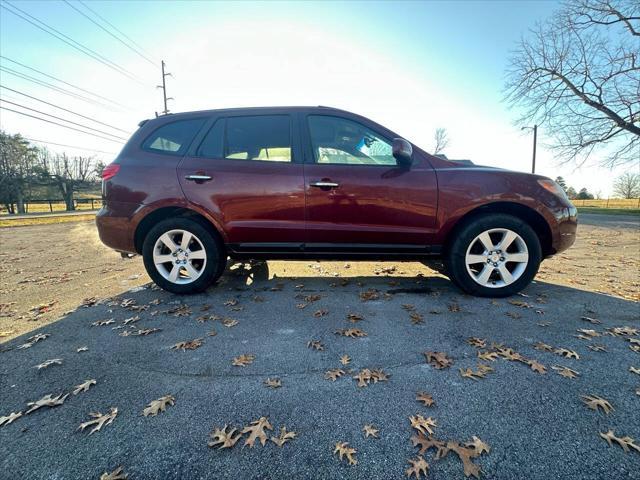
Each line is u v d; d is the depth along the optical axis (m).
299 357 1.99
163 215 3.11
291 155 2.98
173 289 3.14
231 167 2.96
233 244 3.02
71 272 4.35
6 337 2.33
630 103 14.53
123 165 3.02
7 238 8.91
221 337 2.27
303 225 2.93
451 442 1.31
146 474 1.20
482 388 1.65
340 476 1.18
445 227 2.90
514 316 2.55
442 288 3.29
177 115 3.13
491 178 2.87
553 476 1.16
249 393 1.65
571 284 3.41
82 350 2.12
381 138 2.98
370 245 2.95
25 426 1.45
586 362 1.88
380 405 1.54
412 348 2.07
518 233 2.88
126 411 1.53
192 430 1.40
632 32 14.25
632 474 1.17
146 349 2.12
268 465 1.22
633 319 2.47
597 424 1.39
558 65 16.09
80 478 1.19
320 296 3.08
